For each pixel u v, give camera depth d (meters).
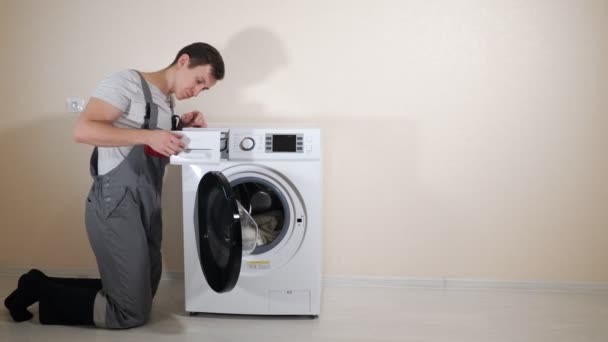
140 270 2.25
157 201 2.35
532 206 2.86
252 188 2.45
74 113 2.98
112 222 2.19
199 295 2.42
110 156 2.20
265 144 2.32
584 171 2.81
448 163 2.87
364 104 2.86
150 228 2.36
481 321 2.45
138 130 2.07
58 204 3.05
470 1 2.76
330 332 2.31
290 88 2.88
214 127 2.46
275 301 2.40
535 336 2.29
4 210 3.07
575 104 2.78
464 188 2.88
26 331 2.27
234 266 2.06
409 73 2.82
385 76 2.83
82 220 3.05
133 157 2.20
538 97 2.79
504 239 2.89
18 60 2.96
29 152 3.03
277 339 2.23
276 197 2.46
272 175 2.33
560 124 2.79
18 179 3.05
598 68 2.74
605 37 2.72
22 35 2.95
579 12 2.72
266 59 2.87
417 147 2.87
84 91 2.96
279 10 2.83
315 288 2.39
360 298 2.76
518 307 2.64
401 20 2.79
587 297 2.79
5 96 2.99
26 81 2.98
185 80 2.24
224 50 2.88
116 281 2.24
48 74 2.96
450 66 2.80
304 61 2.85
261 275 2.39
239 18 2.85
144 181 2.24
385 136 2.87
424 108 2.84
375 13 2.80
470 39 2.78
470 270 2.92
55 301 2.26
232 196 2.05
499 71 2.79
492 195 2.87
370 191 2.92
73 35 2.92
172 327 2.34
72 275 3.07
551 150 2.81
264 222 2.47
